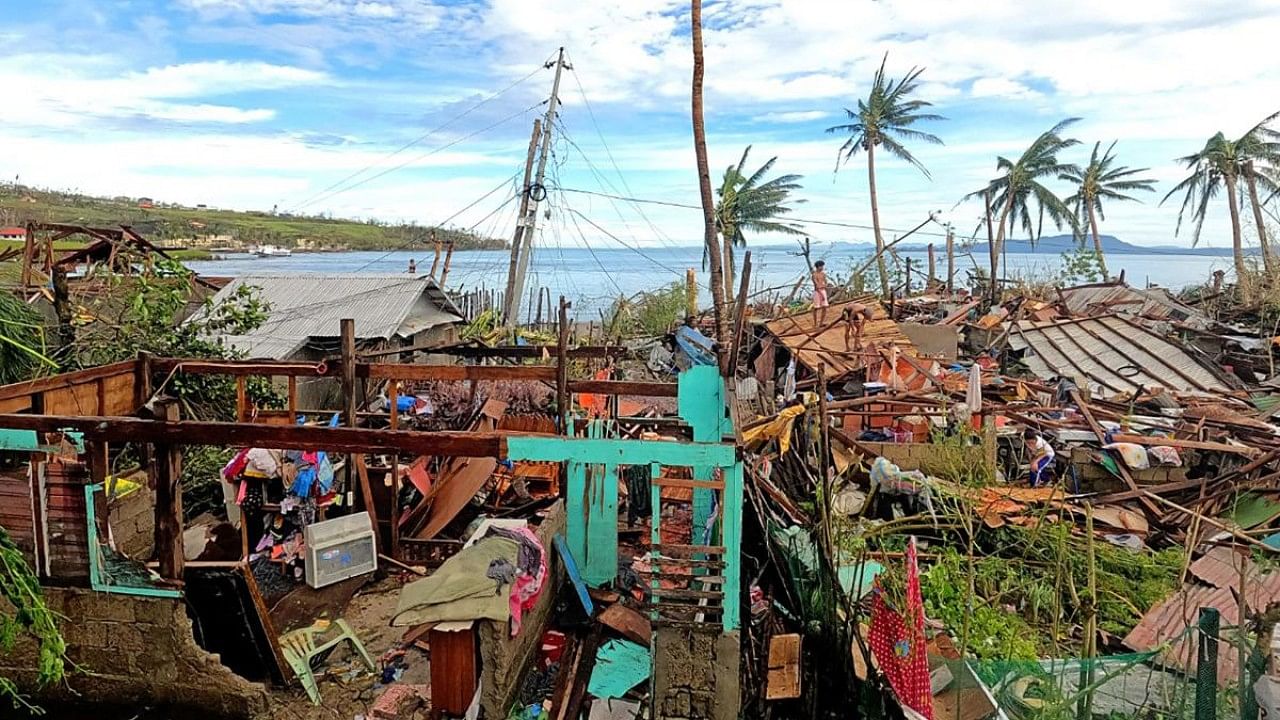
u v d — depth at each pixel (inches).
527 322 1320.1
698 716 258.8
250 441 255.9
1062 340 838.5
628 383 409.4
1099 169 1811.0
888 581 273.7
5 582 193.3
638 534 422.9
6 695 276.7
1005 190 1636.3
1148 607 301.4
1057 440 460.4
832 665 264.7
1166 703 205.5
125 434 259.6
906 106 1520.7
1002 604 306.7
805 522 336.8
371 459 427.8
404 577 381.4
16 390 324.2
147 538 386.9
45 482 267.6
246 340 644.7
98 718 275.7
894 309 1018.7
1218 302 1222.9
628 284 2807.6
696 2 670.5
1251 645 196.9
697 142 680.4
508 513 422.6
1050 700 204.2
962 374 666.8
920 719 201.3
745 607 313.3
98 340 458.0
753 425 446.6
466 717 260.5
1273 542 335.3
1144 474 427.2
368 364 410.3
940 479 406.9
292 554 374.0
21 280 557.6
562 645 314.0
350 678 297.6
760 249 3142.2
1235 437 478.6
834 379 660.1
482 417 462.3
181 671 273.9
